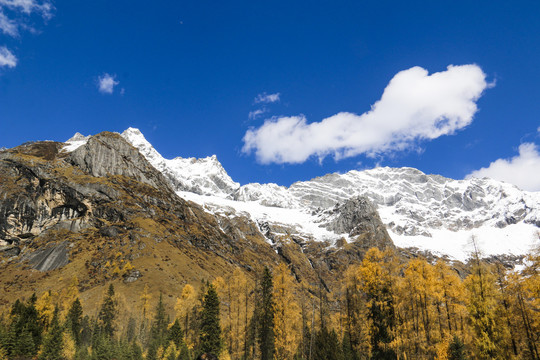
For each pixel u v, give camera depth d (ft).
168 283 437.17
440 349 123.95
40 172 651.66
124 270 451.94
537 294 113.29
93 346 248.93
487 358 118.62
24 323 220.64
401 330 135.54
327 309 191.11
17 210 577.02
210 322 200.64
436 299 137.49
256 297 198.08
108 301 333.21
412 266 143.64
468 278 132.67
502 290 125.18
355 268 169.07
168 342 239.71
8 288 415.85
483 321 122.52
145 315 346.33
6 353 197.57
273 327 179.93
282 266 180.86
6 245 544.62
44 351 210.79
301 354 187.62
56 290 409.28
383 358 135.33
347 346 163.12
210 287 209.97
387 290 141.90
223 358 190.70
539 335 116.16
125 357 232.53
